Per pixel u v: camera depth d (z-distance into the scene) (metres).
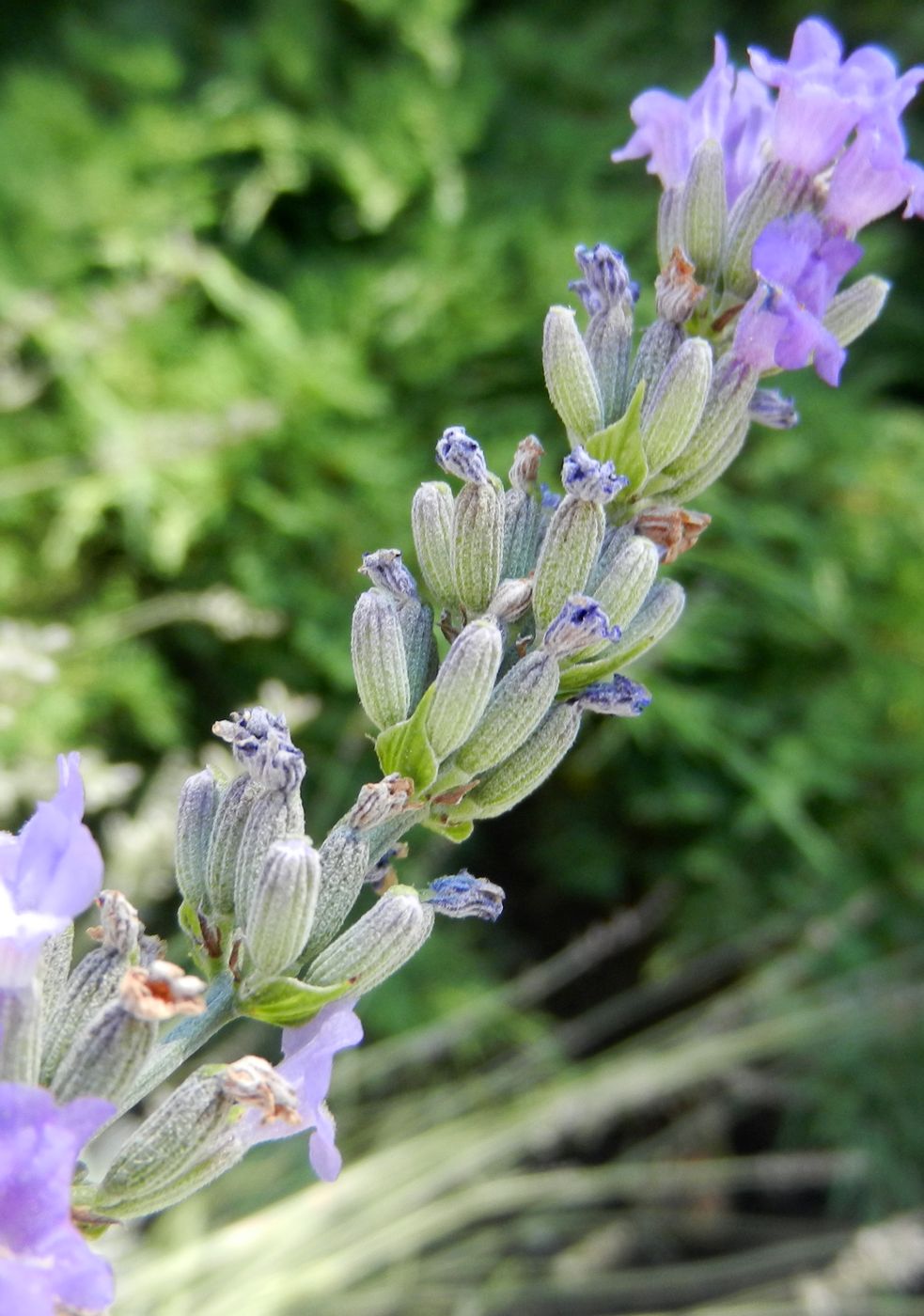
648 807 0.22
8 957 0.05
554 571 0.07
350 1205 0.17
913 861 0.22
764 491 0.22
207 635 0.20
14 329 0.19
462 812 0.07
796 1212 0.22
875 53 0.07
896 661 0.22
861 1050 0.21
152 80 0.21
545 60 0.24
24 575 0.19
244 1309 0.15
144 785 0.19
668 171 0.08
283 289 0.22
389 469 0.20
